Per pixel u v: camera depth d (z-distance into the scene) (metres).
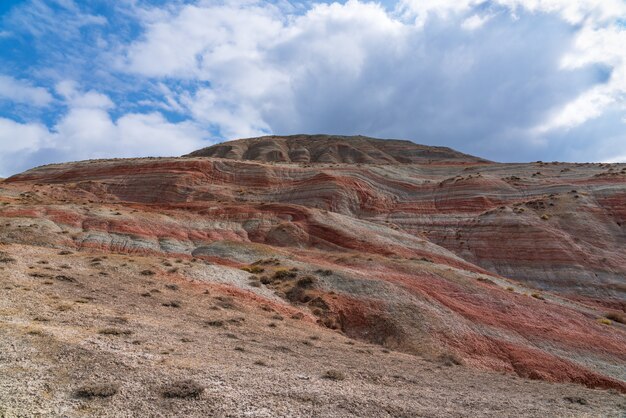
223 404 12.55
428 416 14.09
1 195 75.00
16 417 10.30
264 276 40.91
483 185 95.25
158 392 12.77
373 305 34.91
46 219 53.91
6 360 13.12
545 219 75.81
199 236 60.84
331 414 13.00
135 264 35.97
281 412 12.60
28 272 27.31
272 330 26.50
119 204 72.62
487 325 34.44
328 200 92.12
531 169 108.69
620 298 57.69
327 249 63.06
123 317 21.19
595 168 104.62
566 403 18.92
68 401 11.48
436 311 34.88
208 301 30.20
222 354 18.20
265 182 102.69
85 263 33.88
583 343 34.34
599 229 73.00
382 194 98.56
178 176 98.88
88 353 14.72
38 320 17.89
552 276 63.50
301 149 199.50
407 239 69.19
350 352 24.48
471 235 77.12
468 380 22.02
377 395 15.62
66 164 113.12
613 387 28.52
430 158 195.00
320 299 35.69
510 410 16.28
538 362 29.77
